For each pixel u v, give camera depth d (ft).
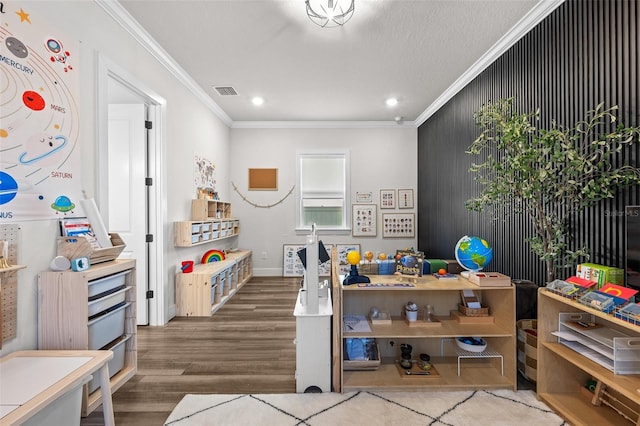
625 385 4.54
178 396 6.39
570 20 7.03
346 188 18.35
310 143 18.30
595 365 5.15
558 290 5.81
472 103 11.68
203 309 11.28
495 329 6.90
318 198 18.58
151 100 9.93
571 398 6.00
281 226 18.30
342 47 9.84
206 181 14.32
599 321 6.05
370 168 18.34
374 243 18.30
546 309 6.14
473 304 7.44
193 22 8.53
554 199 7.34
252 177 18.19
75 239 6.01
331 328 6.70
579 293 5.42
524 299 7.38
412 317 7.14
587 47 6.59
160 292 10.41
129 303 7.06
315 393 6.45
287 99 14.46
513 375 6.54
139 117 10.14
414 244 18.22
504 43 9.31
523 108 8.71
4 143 5.10
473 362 7.52
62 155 6.20
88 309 5.74
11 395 3.97
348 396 6.32
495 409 5.87
